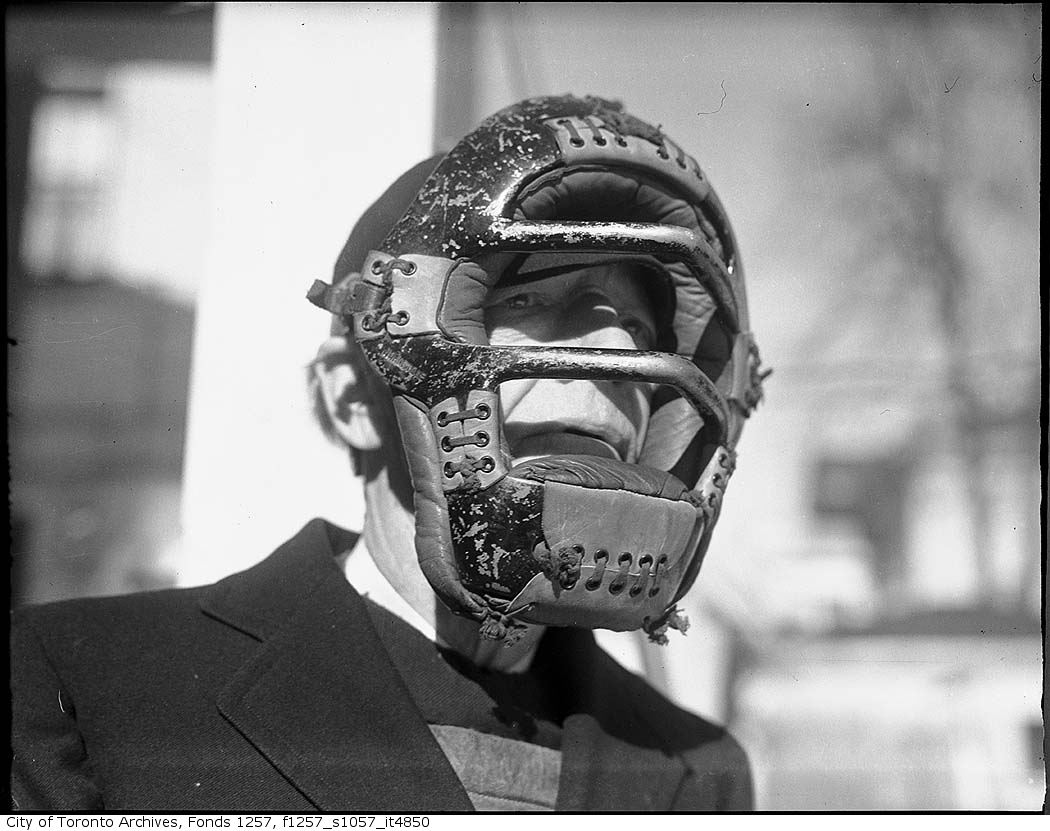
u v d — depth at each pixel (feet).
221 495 4.46
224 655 3.08
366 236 3.04
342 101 4.52
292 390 4.48
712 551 5.44
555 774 3.05
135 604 3.29
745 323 3.09
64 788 2.78
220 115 4.54
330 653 2.98
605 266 2.96
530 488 2.56
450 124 4.72
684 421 3.05
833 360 5.56
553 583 2.59
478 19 4.64
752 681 5.26
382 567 3.13
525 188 2.70
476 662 3.08
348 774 2.81
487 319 2.92
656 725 3.71
